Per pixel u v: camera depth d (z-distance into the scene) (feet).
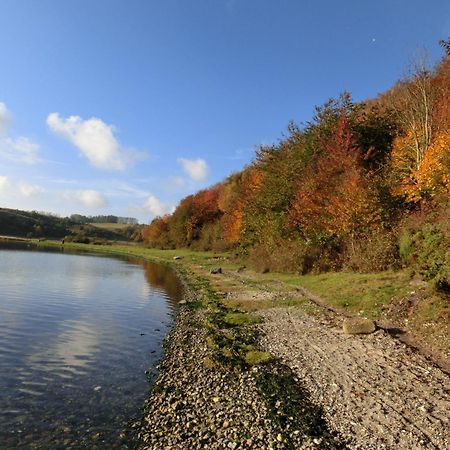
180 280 147.95
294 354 49.90
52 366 49.75
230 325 68.18
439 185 81.20
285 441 29.71
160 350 58.34
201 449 29.45
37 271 159.84
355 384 39.34
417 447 28.12
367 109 150.30
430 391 36.52
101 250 360.89
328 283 91.35
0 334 63.77
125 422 35.04
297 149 144.56
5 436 32.24
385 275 80.59
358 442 29.22
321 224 113.09
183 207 325.83
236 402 37.32
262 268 139.33
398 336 52.95
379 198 98.02
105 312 85.97
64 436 32.42
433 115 94.32
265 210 152.97
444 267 58.80
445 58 112.47
